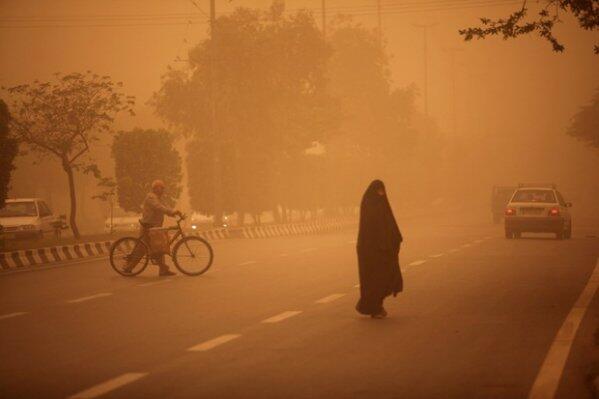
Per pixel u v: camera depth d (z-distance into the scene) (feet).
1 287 119.65
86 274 139.64
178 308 95.55
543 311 92.27
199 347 70.95
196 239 134.72
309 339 74.74
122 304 99.25
